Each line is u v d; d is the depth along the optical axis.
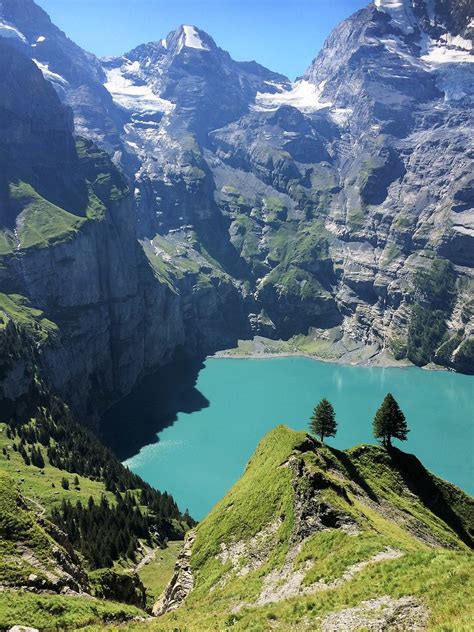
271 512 81.31
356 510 73.44
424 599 43.06
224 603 64.06
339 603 47.41
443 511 101.50
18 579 55.28
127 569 114.75
